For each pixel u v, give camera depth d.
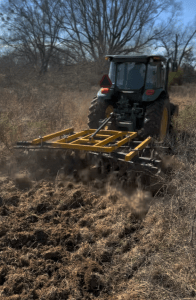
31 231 3.11
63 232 3.08
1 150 5.29
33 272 2.59
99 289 2.47
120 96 5.92
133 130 5.49
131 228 3.27
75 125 7.49
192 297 2.29
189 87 21.42
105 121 4.97
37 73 18.69
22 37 24.14
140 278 2.54
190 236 2.77
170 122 6.50
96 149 3.93
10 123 6.19
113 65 5.92
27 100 9.37
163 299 2.28
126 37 28.64
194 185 3.38
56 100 9.45
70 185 4.14
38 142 4.46
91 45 26.89
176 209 3.24
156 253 2.79
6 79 15.79
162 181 3.70
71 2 25.69
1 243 2.89
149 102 5.75
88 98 10.76
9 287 2.39
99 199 3.80
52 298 2.33
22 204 3.66
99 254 2.82
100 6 26.53
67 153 4.55
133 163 3.72
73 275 2.55
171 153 4.48
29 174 4.49
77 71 19.19
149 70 5.65
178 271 2.54
